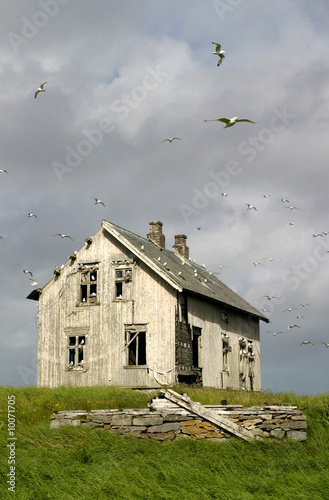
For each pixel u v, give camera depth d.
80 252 32.41
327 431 18.78
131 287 31.00
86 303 31.69
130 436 17.64
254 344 40.03
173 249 40.25
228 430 17.78
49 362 31.78
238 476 14.19
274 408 18.34
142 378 29.78
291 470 14.68
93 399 23.02
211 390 26.95
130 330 30.62
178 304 30.27
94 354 31.00
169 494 12.71
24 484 14.05
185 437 17.80
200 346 32.25
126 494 12.68
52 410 21.92
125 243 30.95
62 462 15.51
